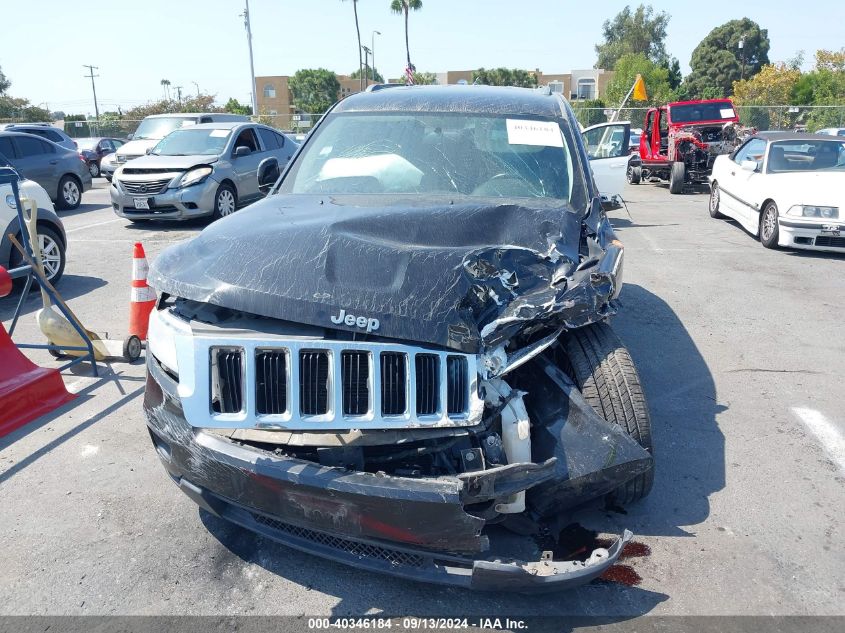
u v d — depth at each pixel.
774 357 5.80
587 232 3.51
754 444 4.31
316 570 3.10
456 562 2.64
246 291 2.71
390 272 2.77
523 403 2.97
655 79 58.56
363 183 3.98
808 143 10.74
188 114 18.23
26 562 3.15
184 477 2.88
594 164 9.54
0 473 3.93
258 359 2.62
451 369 2.69
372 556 2.70
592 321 2.99
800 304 7.31
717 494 3.73
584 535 3.32
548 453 2.95
